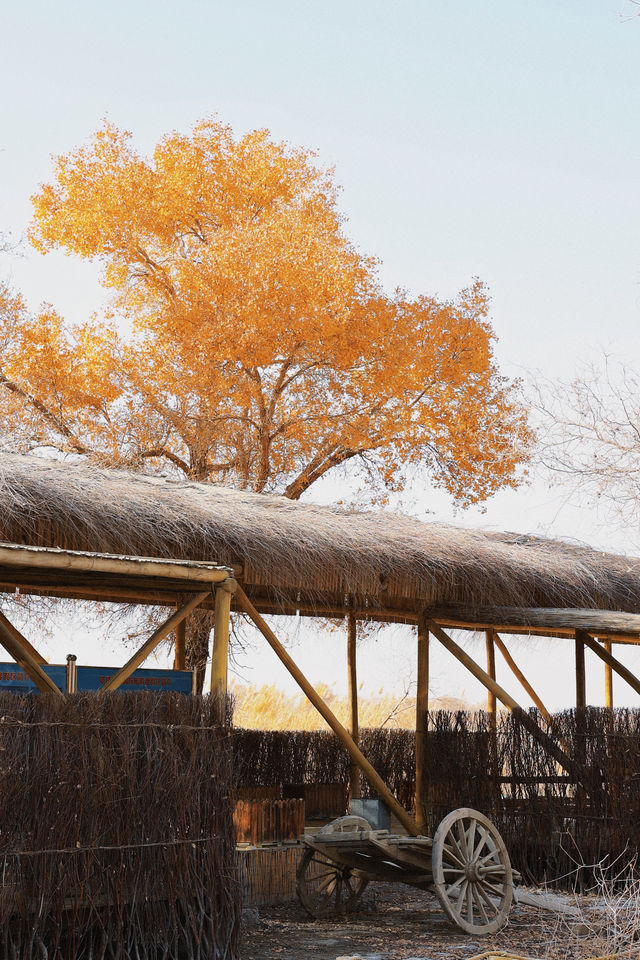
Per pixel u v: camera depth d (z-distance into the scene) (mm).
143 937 5402
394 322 16891
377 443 17031
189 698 5871
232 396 17062
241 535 7809
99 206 17859
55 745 5211
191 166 18156
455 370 17016
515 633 12336
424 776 9922
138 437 17000
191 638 14398
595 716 8820
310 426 17250
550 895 8203
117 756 5445
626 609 10586
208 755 5883
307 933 7137
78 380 16938
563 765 8898
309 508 9539
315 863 8469
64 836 5164
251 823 8109
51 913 5148
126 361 17141
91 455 16094
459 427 16953
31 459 8516
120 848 5363
